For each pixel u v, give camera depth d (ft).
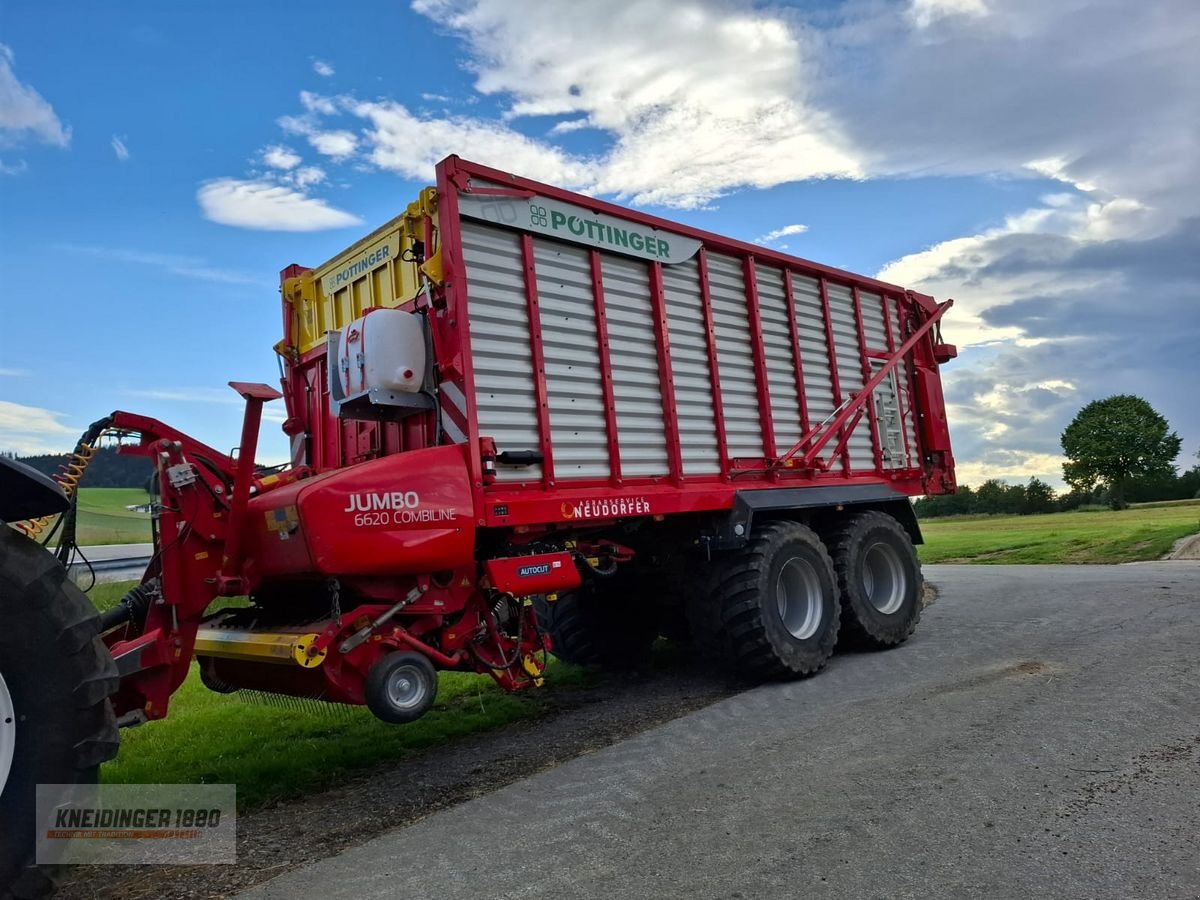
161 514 13.89
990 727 15.14
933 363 30.01
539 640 17.21
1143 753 13.30
